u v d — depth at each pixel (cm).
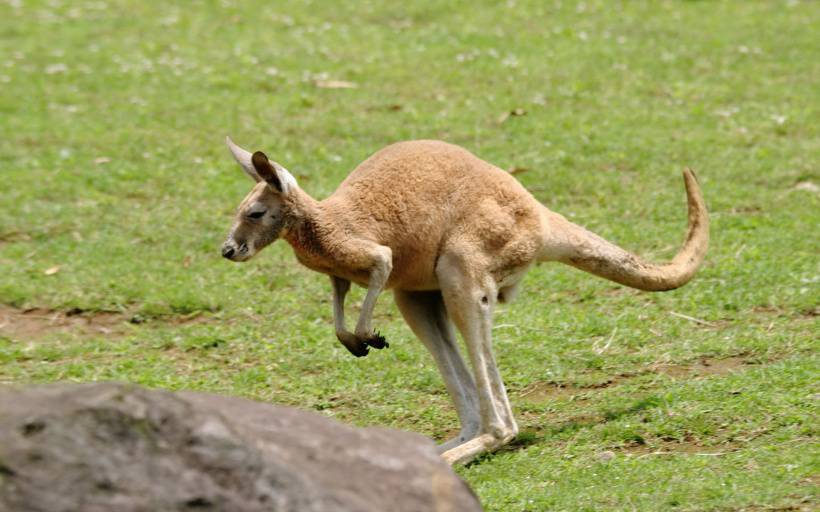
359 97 4750
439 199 2275
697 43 5319
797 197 3697
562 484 2102
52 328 3064
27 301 3167
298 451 1376
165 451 1316
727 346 2720
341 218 2241
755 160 4003
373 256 2219
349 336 2289
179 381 2725
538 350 2806
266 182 2227
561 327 2934
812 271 3152
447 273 2277
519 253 2317
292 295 3212
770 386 2434
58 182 3928
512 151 4131
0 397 1352
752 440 2234
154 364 2833
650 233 3478
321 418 1466
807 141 4184
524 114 4488
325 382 2717
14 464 1271
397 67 5112
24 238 3556
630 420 2370
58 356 2866
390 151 2325
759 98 4644
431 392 2667
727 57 5138
